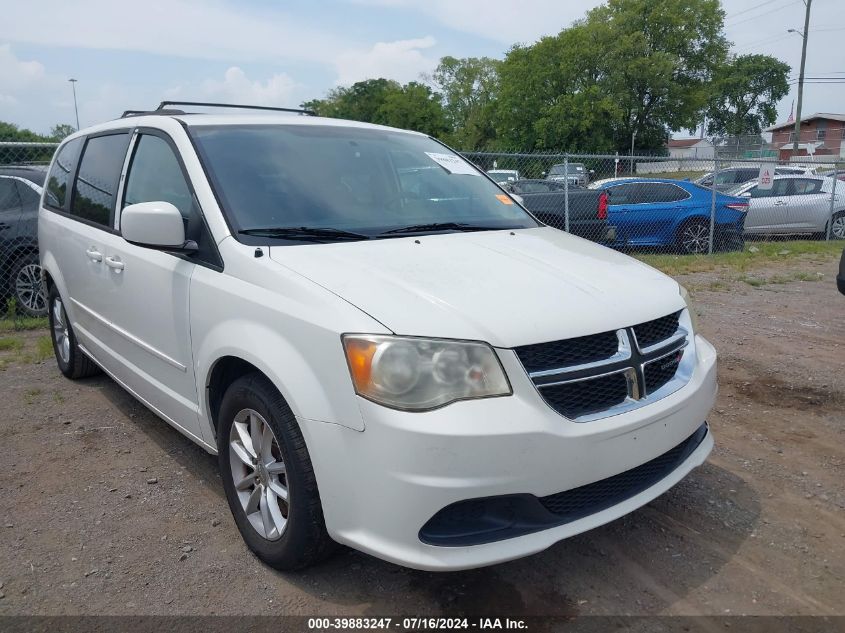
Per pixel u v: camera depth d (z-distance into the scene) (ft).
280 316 8.83
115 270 12.79
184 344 10.75
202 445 11.16
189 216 10.84
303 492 8.64
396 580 9.45
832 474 12.53
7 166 25.59
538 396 8.09
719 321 24.00
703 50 178.70
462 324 8.13
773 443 13.87
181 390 11.26
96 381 17.63
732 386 17.20
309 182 11.44
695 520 11.01
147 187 12.28
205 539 10.46
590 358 8.61
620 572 9.67
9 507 11.39
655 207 40.96
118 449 13.61
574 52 163.63
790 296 28.76
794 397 16.40
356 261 9.48
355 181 11.91
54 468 12.80
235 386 9.66
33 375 18.19
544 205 34.96
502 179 54.44
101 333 14.19
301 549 8.95
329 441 8.19
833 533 10.64
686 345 10.06
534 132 175.42
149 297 11.62
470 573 9.62
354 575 9.56
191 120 12.15
